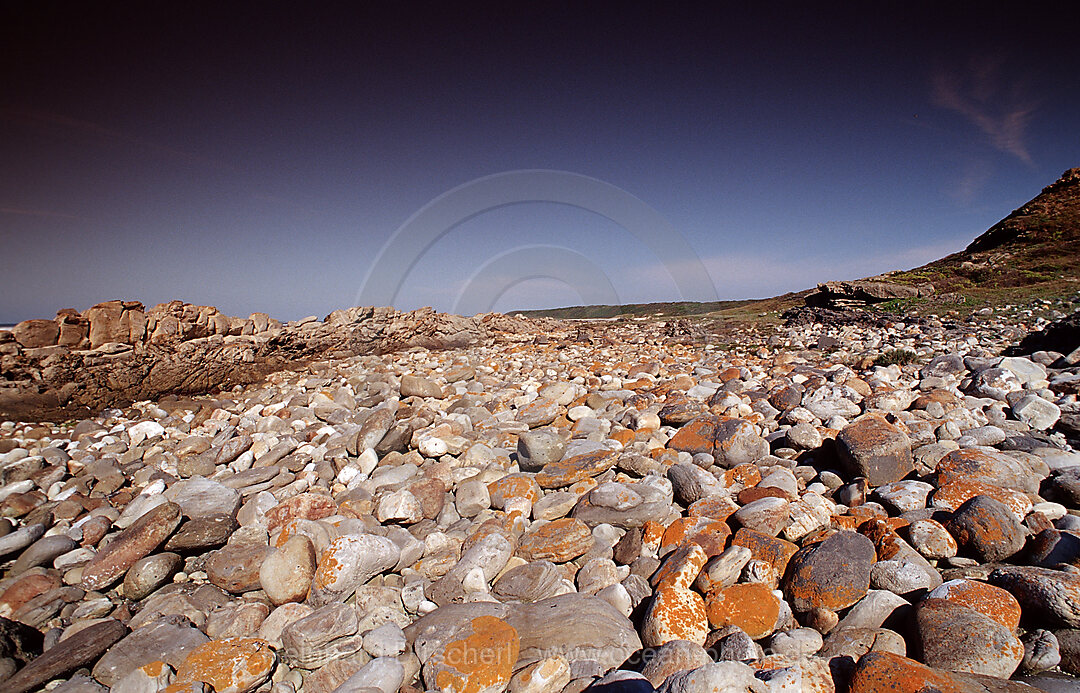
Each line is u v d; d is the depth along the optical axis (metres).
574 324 26.28
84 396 10.33
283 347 14.90
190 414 9.66
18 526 5.31
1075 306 18.77
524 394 9.66
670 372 11.65
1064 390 6.98
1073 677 2.53
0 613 3.94
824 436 5.52
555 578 3.72
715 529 3.98
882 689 2.37
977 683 2.35
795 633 2.98
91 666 3.32
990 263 35.66
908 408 6.55
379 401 9.61
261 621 3.66
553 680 2.83
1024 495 3.86
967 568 3.34
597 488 4.56
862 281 29.33
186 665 3.09
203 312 13.31
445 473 5.43
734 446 5.47
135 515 5.17
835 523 4.07
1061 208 42.62
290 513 4.76
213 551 4.62
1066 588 2.76
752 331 21.52
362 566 3.80
